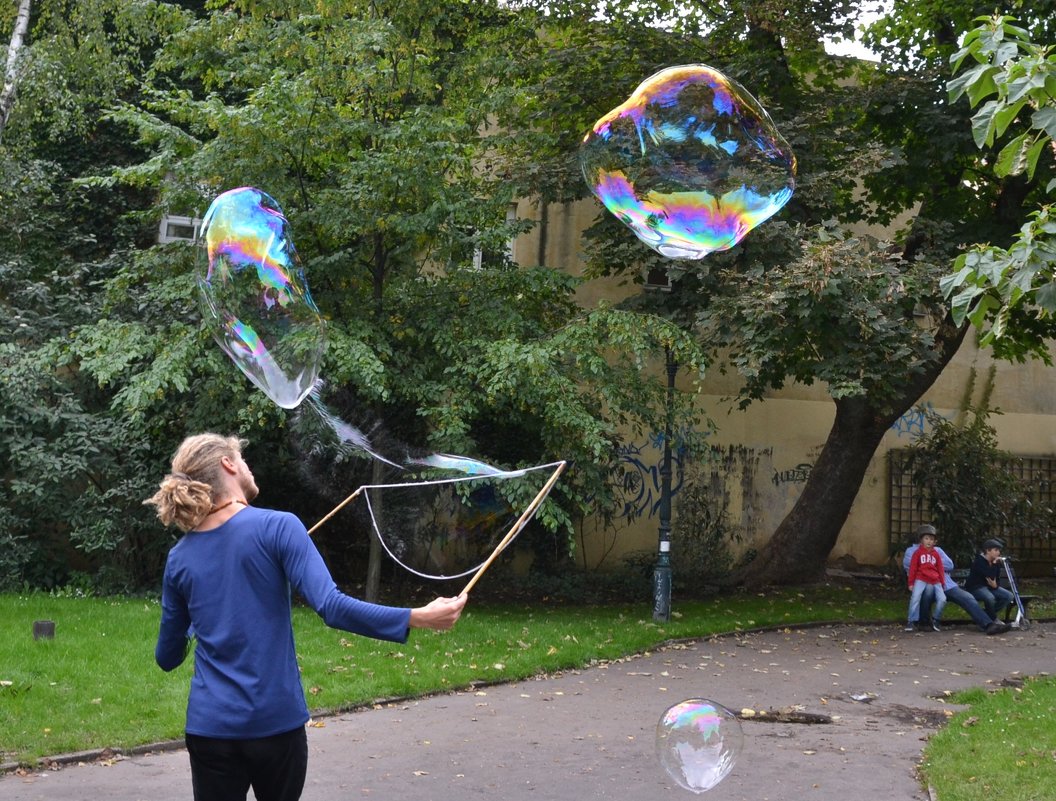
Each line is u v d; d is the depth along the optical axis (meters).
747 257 12.78
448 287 12.55
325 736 7.07
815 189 12.79
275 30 11.69
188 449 3.37
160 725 6.88
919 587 13.01
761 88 13.88
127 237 15.01
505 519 15.16
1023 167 5.00
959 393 19.50
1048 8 13.16
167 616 3.37
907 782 6.29
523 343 12.20
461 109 12.61
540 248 17.11
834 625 13.19
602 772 6.32
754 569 16.28
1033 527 18.31
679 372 17.95
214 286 5.86
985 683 9.63
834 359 12.25
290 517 3.31
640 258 13.20
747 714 8.04
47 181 14.31
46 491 12.31
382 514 14.07
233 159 11.62
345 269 12.11
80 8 13.80
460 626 11.15
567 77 13.91
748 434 18.17
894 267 11.77
